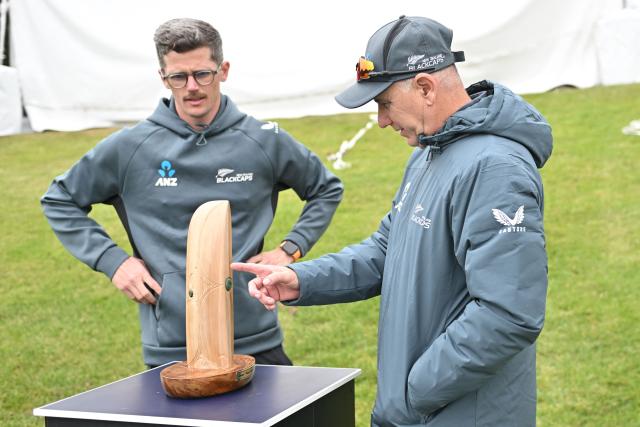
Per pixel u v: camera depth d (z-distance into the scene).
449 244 2.04
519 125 2.02
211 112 2.84
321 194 3.09
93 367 4.54
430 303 2.06
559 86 8.98
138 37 9.16
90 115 9.33
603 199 6.09
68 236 2.90
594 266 5.21
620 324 4.59
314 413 2.06
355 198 6.47
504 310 1.88
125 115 9.33
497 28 8.89
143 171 2.82
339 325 4.83
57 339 4.83
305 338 4.71
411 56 2.05
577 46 9.02
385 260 2.25
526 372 2.12
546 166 6.77
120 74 9.23
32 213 6.59
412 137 2.13
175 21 2.73
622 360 4.28
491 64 8.98
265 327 2.90
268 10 8.93
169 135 2.83
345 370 2.28
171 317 2.79
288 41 8.99
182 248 2.80
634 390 4.03
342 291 2.38
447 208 2.02
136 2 9.10
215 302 2.12
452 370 1.95
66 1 9.08
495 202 1.92
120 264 2.84
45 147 8.40
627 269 5.14
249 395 2.05
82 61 9.20
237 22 8.94
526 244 1.90
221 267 2.13
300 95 9.05
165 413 1.93
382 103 2.14
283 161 2.95
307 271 2.33
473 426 2.04
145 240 2.83
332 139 7.97
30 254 5.89
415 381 2.01
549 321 4.69
